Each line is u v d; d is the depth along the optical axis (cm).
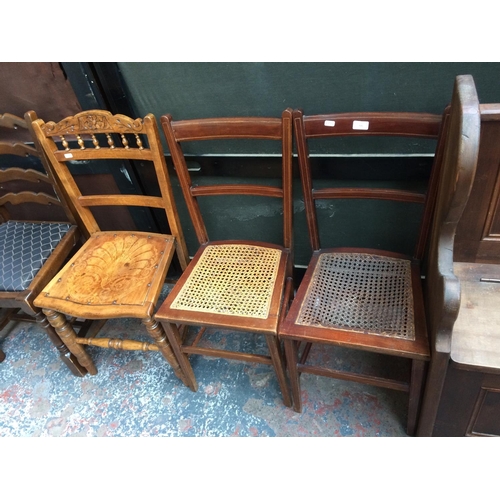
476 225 97
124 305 127
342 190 121
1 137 157
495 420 104
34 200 160
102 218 184
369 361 152
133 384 158
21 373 169
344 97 121
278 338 115
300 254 173
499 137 82
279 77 121
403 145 127
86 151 134
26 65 134
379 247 159
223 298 123
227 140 141
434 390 97
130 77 132
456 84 81
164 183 134
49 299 133
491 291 99
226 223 170
